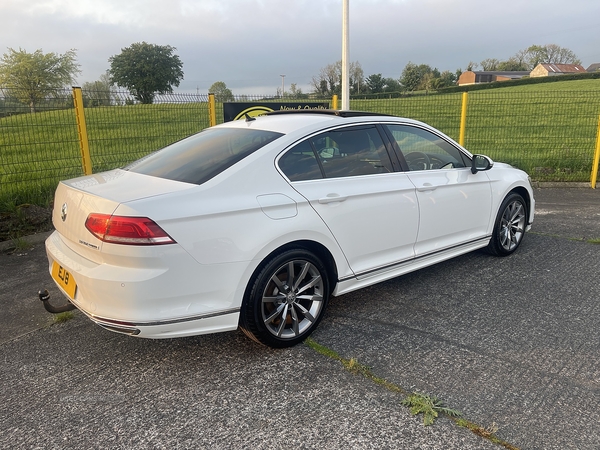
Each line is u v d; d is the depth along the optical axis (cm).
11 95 621
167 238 255
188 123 764
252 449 226
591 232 598
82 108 655
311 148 334
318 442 229
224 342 331
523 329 343
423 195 392
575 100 1140
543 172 966
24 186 647
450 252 434
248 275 287
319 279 329
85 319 370
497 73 10181
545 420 242
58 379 288
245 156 307
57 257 296
